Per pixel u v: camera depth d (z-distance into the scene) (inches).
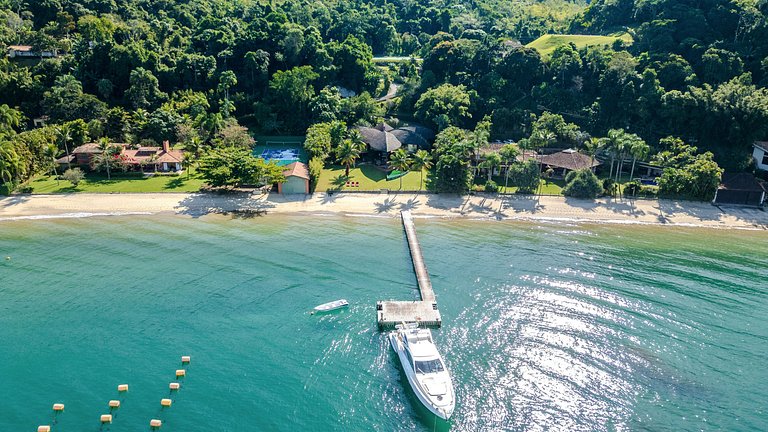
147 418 2167.8
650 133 5713.6
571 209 4441.4
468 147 4640.8
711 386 2379.4
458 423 2183.8
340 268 3363.7
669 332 2751.0
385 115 6638.8
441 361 2394.2
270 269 3329.2
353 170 5216.5
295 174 4603.8
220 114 5802.2
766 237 4028.1
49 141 5098.4
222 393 2300.7
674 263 3526.1
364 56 7165.4
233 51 6919.3
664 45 6437.0
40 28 7076.8
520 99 6505.9
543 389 2361.0
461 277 3265.3
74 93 5654.5
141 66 6304.1
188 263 3398.1
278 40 7106.3
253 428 2129.7
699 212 4446.4
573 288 3161.9
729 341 2687.0
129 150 5167.3
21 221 4057.6
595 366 2500.0
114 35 6717.5
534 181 4660.4
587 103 6225.4
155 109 6131.9
